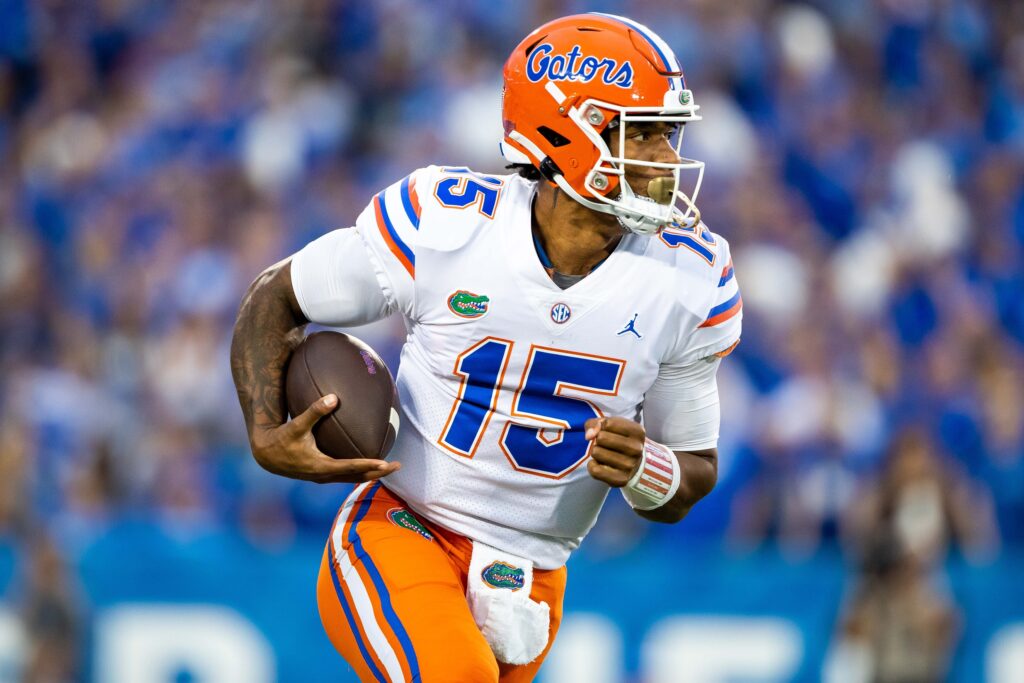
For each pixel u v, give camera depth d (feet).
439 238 31.73
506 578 33.50
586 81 31.09
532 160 31.81
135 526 63.87
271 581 63.10
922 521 63.36
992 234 101.24
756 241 89.20
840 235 97.35
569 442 32.76
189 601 63.21
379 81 102.58
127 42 111.96
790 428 74.13
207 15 110.32
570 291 31.73
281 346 33.09
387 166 94.48
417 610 31.17
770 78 101.81
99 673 63.05
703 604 62.49
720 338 32.89
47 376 84.12
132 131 103.60
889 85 107.76
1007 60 113.70
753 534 70.38
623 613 62.28
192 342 83.41
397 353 78.28
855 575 63.05
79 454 79.10
